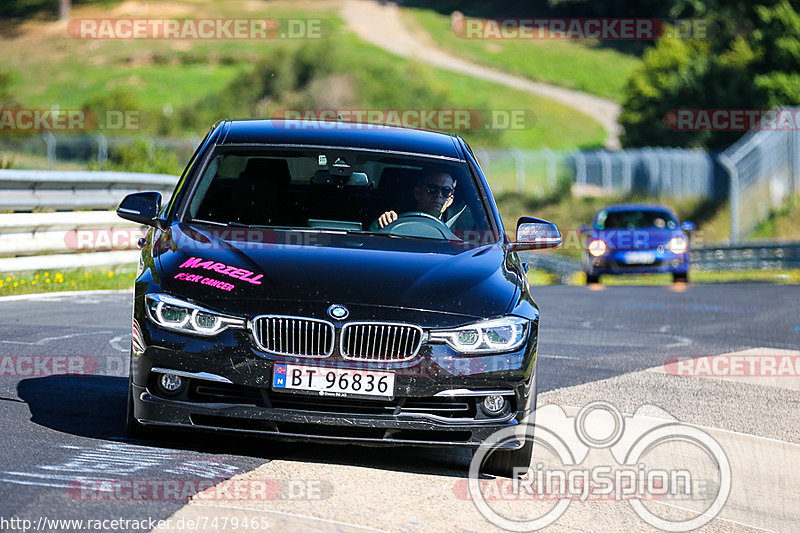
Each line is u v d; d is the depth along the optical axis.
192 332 17.44
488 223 21.94
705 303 56.50
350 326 17.41
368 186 21.95
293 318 17.33
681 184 162.25
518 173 179.62
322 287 17.91
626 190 168.12
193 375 17.36
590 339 38.97
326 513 15.26
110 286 46.50
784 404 27.38
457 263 19.61
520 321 18.38
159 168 79.62
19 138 191.12
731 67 196.25
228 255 18.91
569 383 28.36
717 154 158.88
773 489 19.48
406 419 17.55
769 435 23.66
